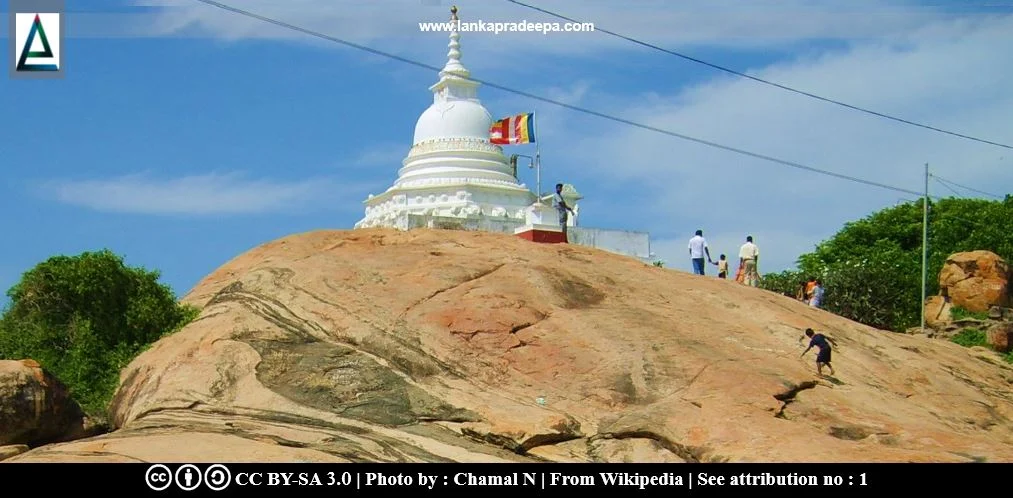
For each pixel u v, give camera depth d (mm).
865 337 30578
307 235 32188
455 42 54594
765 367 25547
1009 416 27656
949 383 28531
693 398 23734
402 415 23250
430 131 52281
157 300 28797
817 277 45062
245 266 31078
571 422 23047
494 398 23859
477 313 26344
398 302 26859
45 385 22984
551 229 34906
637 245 42875
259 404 23531
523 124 43250
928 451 21938
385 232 32844
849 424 23266
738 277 40906
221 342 25547
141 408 24219
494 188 49500
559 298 27906
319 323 26391
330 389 23891
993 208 60875
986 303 44906
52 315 28141
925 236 47688
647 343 25781
